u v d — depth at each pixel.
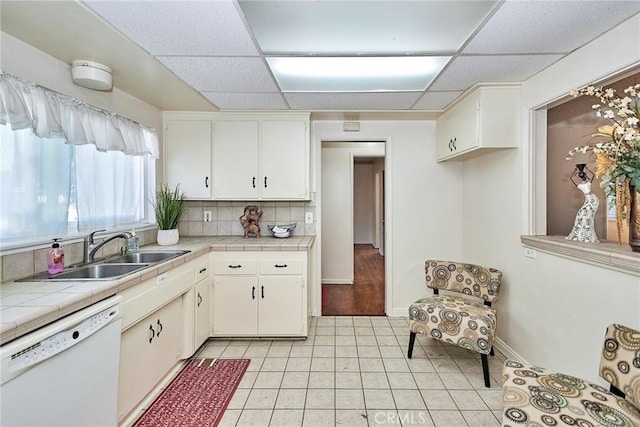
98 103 2.29
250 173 3.22
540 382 1.50
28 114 1.66
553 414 1.29
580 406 1.33
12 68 1.67
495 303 2.82
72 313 1.38
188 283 2.47
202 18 1.55
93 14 1.50
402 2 1.46
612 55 1.68
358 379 2.32
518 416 1.29
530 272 2.35
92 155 2.26
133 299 1.81
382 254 7.44
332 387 2.22
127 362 1.82
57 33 1.66
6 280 1.66
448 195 3.58
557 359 2.09
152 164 3.04
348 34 1.75
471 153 2.86
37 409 1.17
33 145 1.80
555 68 2.09
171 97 2.74
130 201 2.72
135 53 1.90
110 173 2.46
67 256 2.04
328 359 2.62
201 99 2.80
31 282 1.64
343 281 5.06
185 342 2.52
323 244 5.06
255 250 2.89
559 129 2.54
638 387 1.30
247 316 2.91
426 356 2.67
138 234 2.79
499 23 1.63
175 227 3.03
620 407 1.33
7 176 1.67
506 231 2.65
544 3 1.46
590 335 1.83
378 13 1.57
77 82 2.04
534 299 2.31
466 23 1.64
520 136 2.45
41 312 1.22
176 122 3.20
